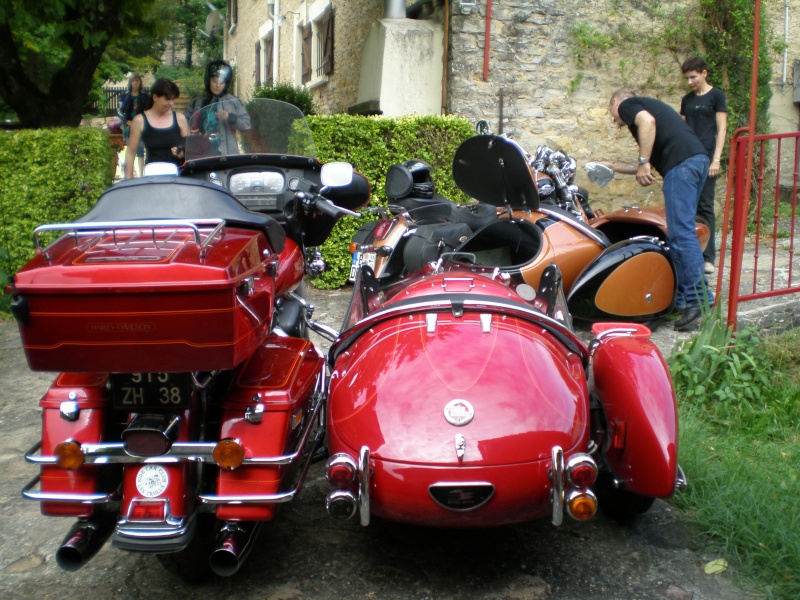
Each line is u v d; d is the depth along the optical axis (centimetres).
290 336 392
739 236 536
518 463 277
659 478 304
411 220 540
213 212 317
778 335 568
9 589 320
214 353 255
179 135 764
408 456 277
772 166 1073
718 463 401
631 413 313
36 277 251
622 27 993
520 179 527
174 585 319
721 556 332
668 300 611
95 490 283
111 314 250
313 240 479
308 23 1544
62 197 775
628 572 322
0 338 696
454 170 569
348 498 277
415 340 316
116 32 1005
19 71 962
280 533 357
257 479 281
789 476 391
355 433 292
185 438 279
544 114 988
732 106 1019
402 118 824
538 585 313
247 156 478
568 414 296
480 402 287
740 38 1009
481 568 326
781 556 318
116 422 298
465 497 276
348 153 805
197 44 3369
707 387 494
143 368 256
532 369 303
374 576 321
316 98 1482
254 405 287
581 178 1006
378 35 982
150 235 298
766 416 464
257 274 294
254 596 308
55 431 284
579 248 588
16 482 418
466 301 329
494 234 568
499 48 968
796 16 1178
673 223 616
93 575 329
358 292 409
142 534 263
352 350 340
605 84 999
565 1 975
